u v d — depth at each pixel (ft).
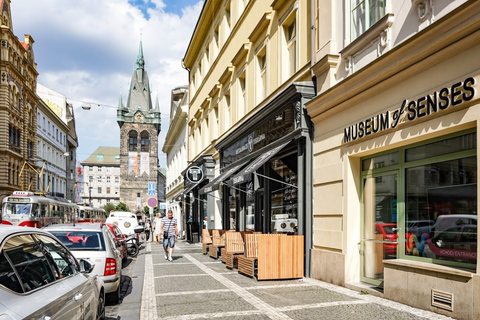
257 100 46.91
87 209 149.38
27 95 165.48
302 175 32.50
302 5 35.53
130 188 315.78
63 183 231.09
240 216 52.80
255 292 25.70
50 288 10.84
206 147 76.18
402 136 21.63
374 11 25.26
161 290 27.45
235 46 55.93
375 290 23.57
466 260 18.43
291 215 35.96
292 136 33.32
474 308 16.75
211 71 70.69
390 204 24.13
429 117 19.70
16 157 152.35
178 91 127.03
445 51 18.61
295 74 35.76
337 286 26.78
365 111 25.08
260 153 42.01
